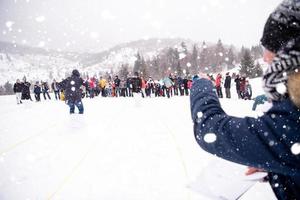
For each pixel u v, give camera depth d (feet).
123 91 83.82
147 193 13.34
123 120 34.60
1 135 28.73
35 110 50.83
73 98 37.86
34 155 20.83
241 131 2.60
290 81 2.51
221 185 3.61
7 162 19.52
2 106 64.08
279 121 2.50
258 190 11.97
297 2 2.54
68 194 13.97
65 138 25.85
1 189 15.06
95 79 90.79
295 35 2.50
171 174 15.28
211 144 2.76
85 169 17.13
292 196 2.80
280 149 2.45
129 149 20.80
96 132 27.68
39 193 14.35
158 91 79.87
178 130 26.61
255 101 6.20
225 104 49.16
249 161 2.59
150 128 28.37
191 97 3.21
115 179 15.24
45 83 85.05
